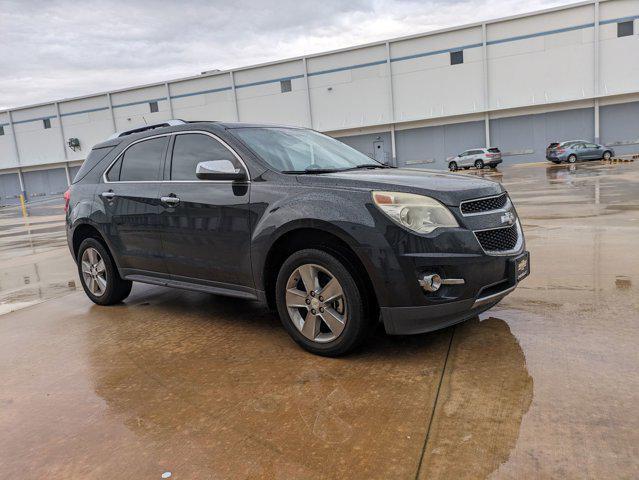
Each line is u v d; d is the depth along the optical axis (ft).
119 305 16.10
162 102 132.77
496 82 110.42
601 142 107.34
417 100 115.65
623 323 11.07
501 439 7.09
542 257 18.11
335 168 12.48
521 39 107.55
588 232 22.52
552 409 7.77
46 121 141.59
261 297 11.51
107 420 8.57
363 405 8.38
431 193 9.64
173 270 13.35
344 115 120.98
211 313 14.47
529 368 9.23
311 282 10.44
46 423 8.61
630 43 102.06
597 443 6.84
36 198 147.84
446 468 6.57
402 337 11.30
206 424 8.18
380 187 9.88
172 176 13.30
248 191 11.39
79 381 10.28
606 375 8.73
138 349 11.87
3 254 31.37
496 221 10.15
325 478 6.57
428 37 112.78
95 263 15.99
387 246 9.34
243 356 10.95
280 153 12.30
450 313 9.51
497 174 79.61
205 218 12.14
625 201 32.78
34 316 15.51
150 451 7.51
